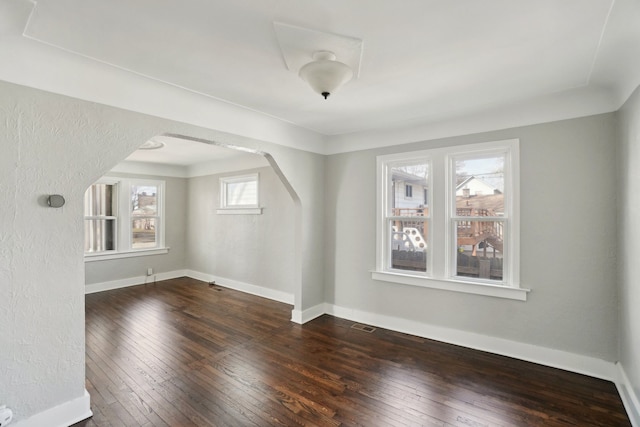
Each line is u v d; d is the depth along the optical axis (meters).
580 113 2.63
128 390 2.40
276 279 4.94
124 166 5.64
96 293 5.20
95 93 2.15
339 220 4.10
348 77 2.08
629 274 2.19
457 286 3.21
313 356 2.98
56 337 2.02
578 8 1.49
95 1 1.46
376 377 2.61
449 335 3.29
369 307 3.85
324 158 4.20
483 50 1.91
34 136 1.92
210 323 3.86
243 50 1.92
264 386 2.47
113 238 5.59
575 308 2.67
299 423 2.04
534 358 2.85
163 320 3.96
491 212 3.11
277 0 1.45
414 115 3.18
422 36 1.75
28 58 1.86
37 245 1.95
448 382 2.52
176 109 2.60
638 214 1.99
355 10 1.52
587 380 2.54
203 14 1.56
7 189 1.84
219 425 2.02
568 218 2.69
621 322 2.40
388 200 3.77
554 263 2.76
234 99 2.77
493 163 3.10
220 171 5.79
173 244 6.32
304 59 2.03
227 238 5.69
